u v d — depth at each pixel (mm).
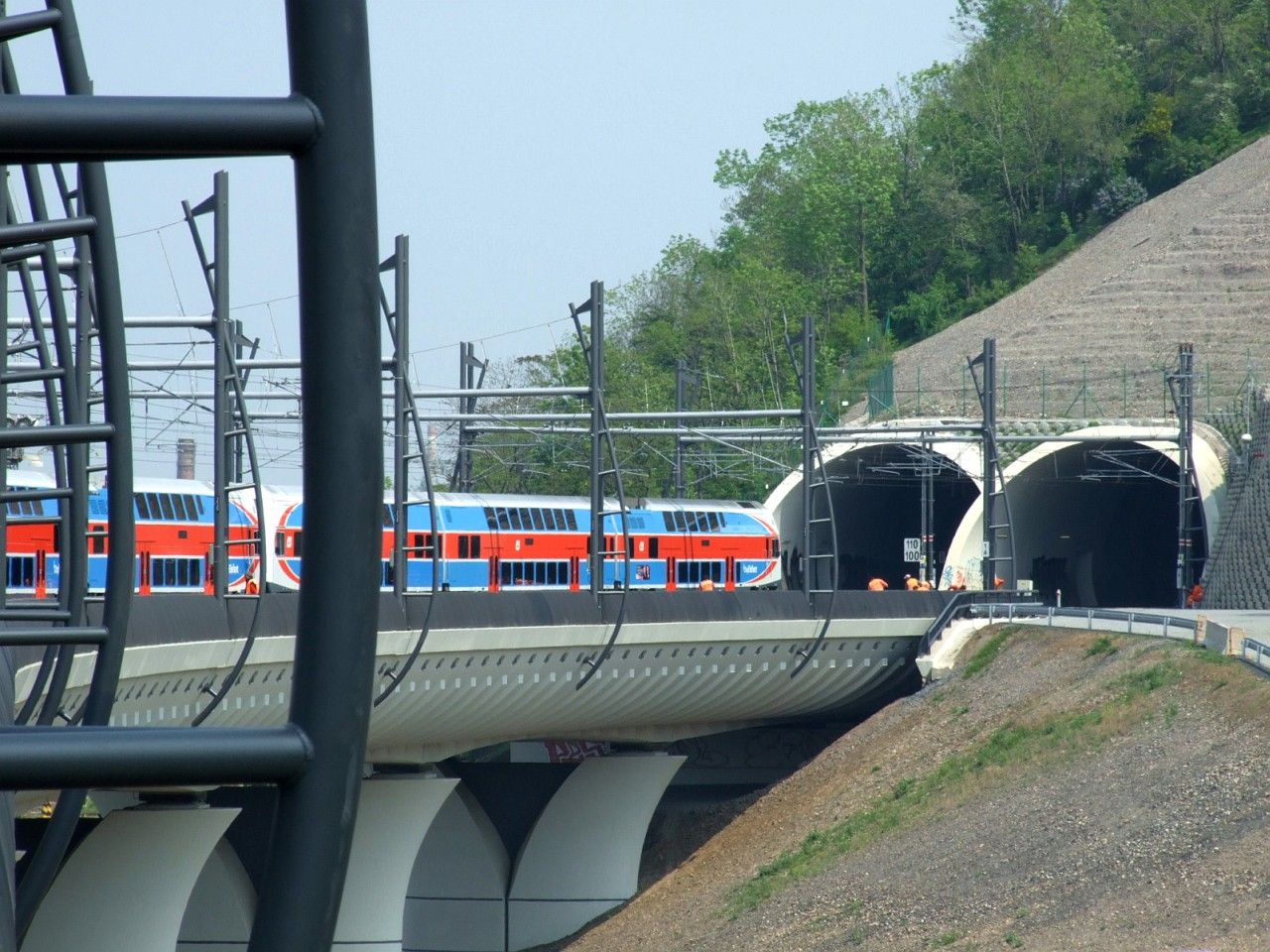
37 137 28359
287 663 181750
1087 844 190125
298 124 29594
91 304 102812
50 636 53844
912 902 199750
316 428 30438
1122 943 164500
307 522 30656
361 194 30219
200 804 176875
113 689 64938
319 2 29562
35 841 183750
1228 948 153625
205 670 166875
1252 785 181875
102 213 61750
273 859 30484
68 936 173875
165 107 28875
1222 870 169125
